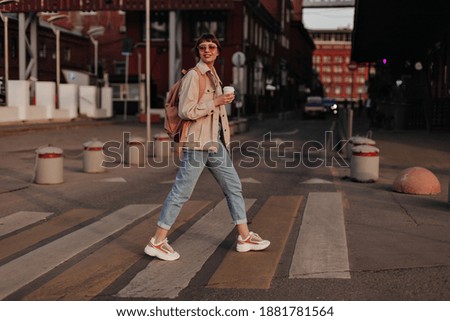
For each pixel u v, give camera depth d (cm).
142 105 4794
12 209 943
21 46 4272
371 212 880
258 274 561
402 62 4159
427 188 1049
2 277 561
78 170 1478
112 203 990
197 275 564
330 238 705
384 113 3372
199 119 594
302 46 10550
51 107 3662
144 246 678
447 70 2853
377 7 2511
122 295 507
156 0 4275
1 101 3512
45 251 656
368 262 604
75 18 6912
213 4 4244
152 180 1294
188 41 5191
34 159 1741
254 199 1006
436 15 2578
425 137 2442
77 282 545
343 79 17000
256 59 6122
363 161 1210
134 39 5262
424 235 728
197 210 898
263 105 6675
